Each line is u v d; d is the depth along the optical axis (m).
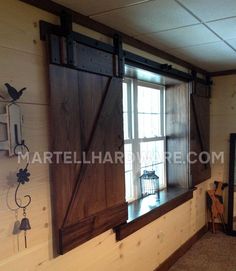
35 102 1.55
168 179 3.47
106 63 2.00
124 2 1.65
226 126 3.81
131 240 2.39
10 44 1.43
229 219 3.75
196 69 3.49
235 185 3.73
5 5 1.41
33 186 1.55
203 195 3.82
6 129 1.41
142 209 2.58
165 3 1.68
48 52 1.59
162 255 2.86
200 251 3.31
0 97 1.39
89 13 1.81
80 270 1.88
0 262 1.41
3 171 1.41
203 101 3.64
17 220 1.48
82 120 1.81
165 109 3.42
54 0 1.61
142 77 2.82
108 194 2.02
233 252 3.26
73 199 1.74
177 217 3.14
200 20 1.96
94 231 1.89
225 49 2.70
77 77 1.77
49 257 1.65
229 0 1.65
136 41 2.36
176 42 2.45
